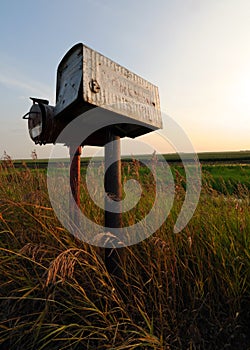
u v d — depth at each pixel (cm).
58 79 154
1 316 140
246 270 148
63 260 104
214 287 158
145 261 170
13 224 197
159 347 113
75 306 126
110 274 143
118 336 116
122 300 135
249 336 131
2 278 158
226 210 213
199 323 141
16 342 119
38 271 159
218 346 125
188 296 155
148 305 143
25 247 122
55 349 118
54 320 131
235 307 138
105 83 132
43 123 151
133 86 153
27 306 141
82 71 121
